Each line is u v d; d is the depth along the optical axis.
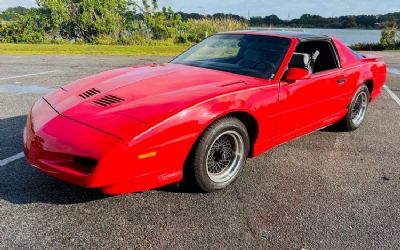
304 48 4.04
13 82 7.91
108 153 2.42
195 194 3.11
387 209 3.02
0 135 4.32
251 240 2.51
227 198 3.07
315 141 4.65
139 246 2.39
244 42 4.04
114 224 2.62
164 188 3.18
